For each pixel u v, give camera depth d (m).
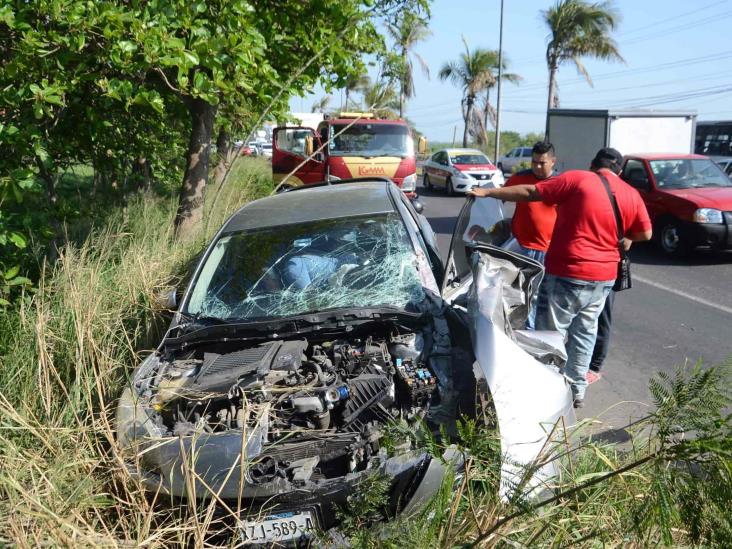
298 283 4.23
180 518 2.97
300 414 3.38
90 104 6.73
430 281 4.17
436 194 24.59
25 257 5.55
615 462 3.08
